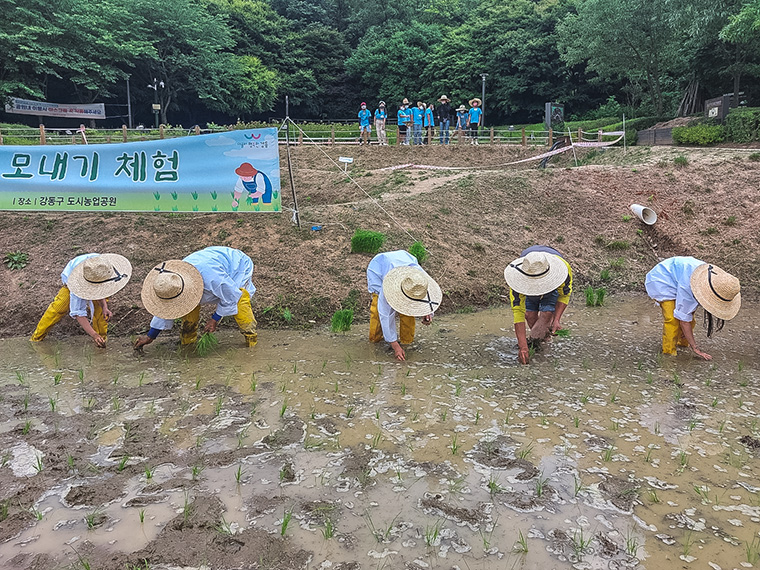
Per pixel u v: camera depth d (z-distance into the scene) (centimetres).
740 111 1697
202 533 324
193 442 438
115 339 722
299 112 5266
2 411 495
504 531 329
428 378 581
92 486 373
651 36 2550
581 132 2045
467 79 4559
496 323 797
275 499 359
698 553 310
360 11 5819
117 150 865
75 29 3303
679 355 659
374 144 2214
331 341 710
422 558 304
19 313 770
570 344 697
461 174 1444
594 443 439
